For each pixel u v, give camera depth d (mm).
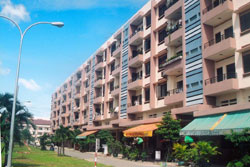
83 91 57562
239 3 18656
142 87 31297
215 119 17969
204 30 20984
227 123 16375
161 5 29547
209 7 21266
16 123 18547
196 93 20844
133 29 35719
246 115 15898
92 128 46125
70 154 37188
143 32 32406
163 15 28609
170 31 26125
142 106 30922
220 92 18891
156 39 29656
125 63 35875
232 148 19609
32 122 19969
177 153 20750
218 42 19984
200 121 19156
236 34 18703
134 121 30406
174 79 26125
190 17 22734
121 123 33406
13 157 28625
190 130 18641
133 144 28672
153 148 28016
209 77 20375
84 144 42625
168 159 23062
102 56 49844
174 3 26719
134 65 34062
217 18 20125
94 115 47406
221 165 18969
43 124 112188
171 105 25656
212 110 18531
